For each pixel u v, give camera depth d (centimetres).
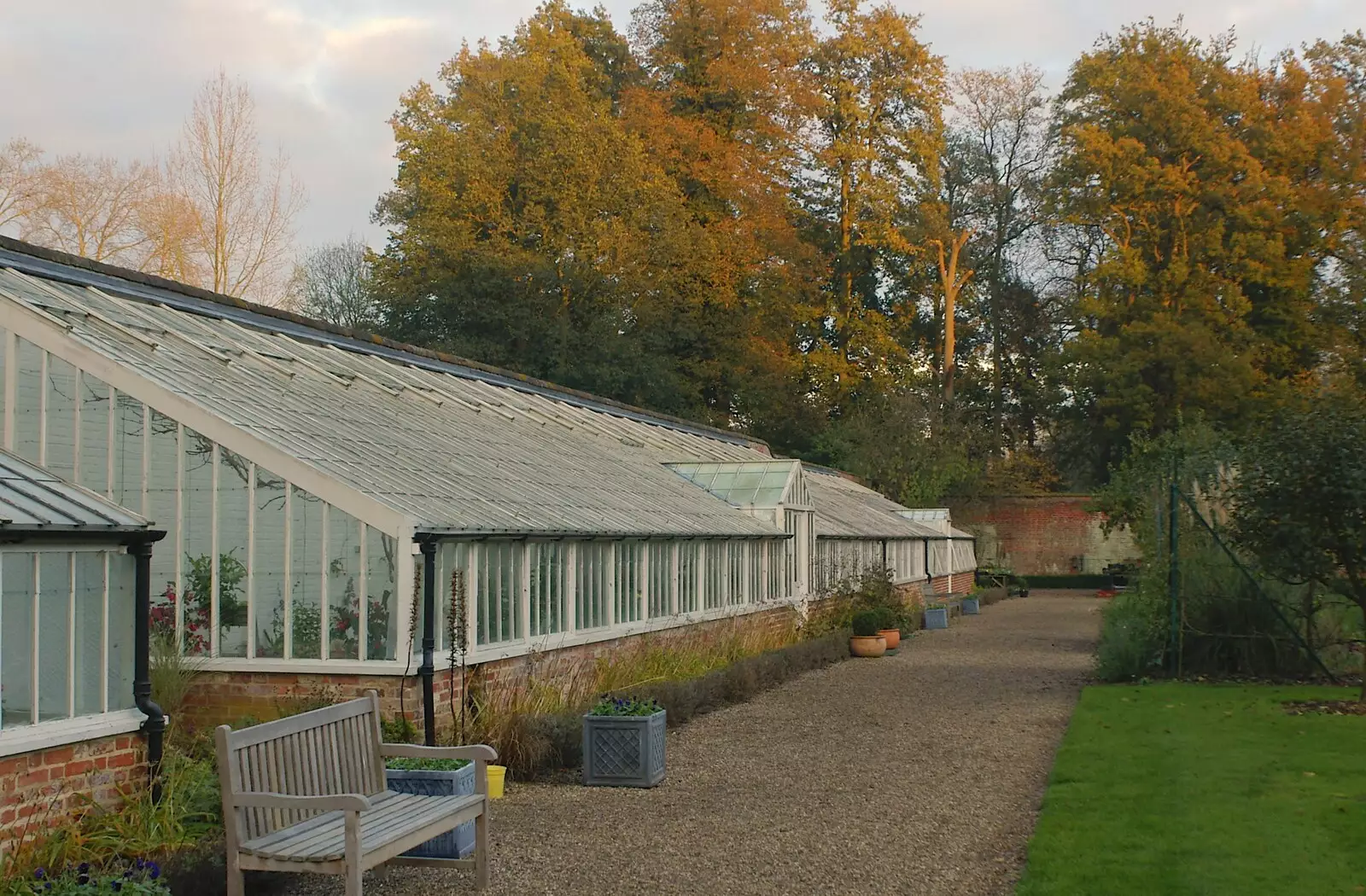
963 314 6750
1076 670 2316
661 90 5734
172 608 1265
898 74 6016
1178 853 892
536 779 1242
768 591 2639
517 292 4634
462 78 4984
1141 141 5731
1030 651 2734
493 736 1252
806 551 2869
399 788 910
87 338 1309
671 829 1015
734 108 5612
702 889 834
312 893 825
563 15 5916
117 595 919
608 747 1209
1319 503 1725
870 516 3959
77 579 886
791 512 2786
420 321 4694
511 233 4819
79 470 1284
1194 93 5619
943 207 6231
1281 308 5497
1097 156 5616
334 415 1555
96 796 878
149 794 906
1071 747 1382
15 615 836
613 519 1859
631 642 1859
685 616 2100
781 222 5578
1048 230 6575
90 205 4053
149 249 4056
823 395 5994
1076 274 6606
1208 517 2225
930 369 6588
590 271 4800
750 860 910
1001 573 5638
